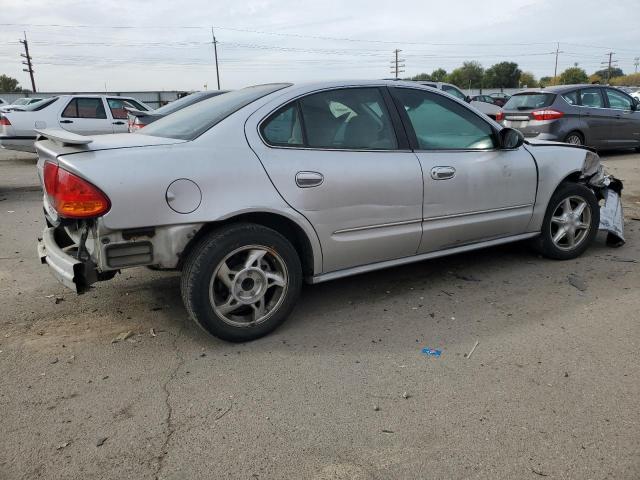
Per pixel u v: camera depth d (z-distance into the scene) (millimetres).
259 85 3885
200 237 3168
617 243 5234
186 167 2984
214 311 3148
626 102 11742
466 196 4023
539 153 4496
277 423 2523
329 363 3070
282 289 3369
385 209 3639
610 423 2486
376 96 3762
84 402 2697
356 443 2379
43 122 11188
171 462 2270
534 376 2896
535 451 2309
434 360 3088
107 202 2791
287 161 3273
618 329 3441
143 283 4324
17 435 2439
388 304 3904
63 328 3529
